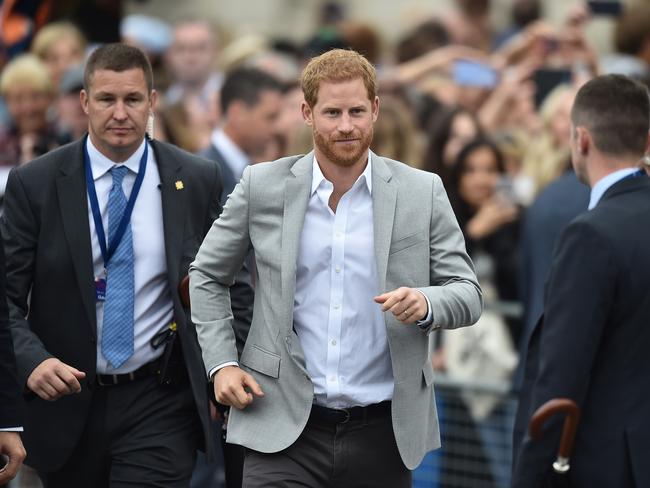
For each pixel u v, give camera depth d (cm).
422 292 1170
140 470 1387
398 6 3331
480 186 2003
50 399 1330
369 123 1198
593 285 1152
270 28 3541
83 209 1382
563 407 1131
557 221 1650
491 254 2000
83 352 1377
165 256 1395
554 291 1167
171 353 1395
